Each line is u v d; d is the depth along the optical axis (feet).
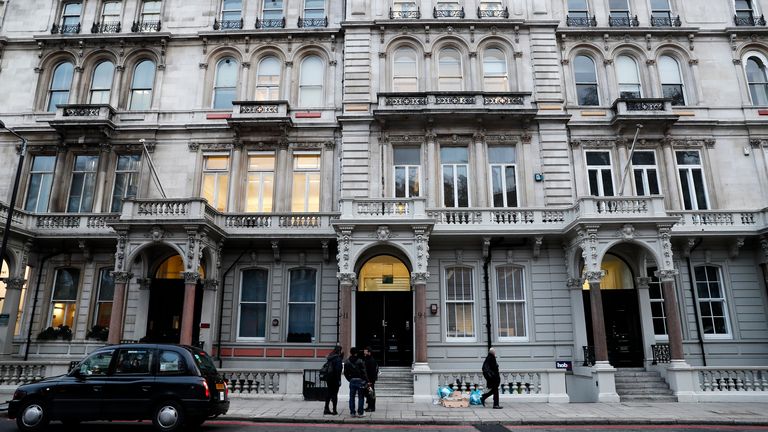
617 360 69.82
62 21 87.61
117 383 37.55
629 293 71.92
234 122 78.28
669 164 78.28
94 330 72.28
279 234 71.61
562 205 75.31
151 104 83.30
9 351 69.05
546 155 77.25
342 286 63.21
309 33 84.58
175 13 87.10
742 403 56.75
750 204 77.36
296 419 44.50
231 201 77.77
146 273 71.20
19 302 71.56
